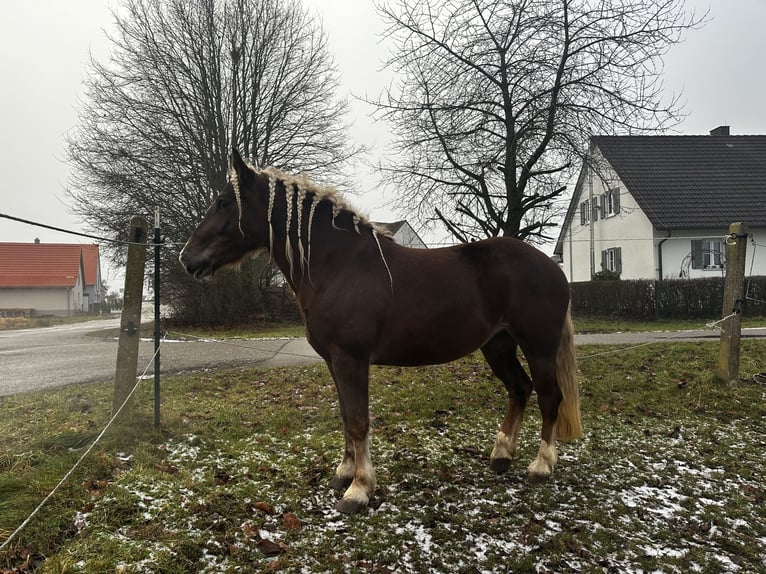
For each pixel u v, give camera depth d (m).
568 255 26.80
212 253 3.36
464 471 3.61
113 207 16.08
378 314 3.06
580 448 4.07
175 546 2.49
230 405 5.29
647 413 4.97
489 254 3.38
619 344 8.88
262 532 2.69
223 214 3.34
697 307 15.56
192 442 4.02
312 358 8.89
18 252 42.03
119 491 3.03
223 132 16.66
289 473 3.48
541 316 3.31
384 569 2.38
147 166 15.59
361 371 3.07
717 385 5.79
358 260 3.14
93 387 6.40
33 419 4.76
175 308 16.73
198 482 3.26
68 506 2.83
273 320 17.11
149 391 5.93
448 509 3.01
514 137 7.14
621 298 16.20
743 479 3.45
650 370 6.62
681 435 4.34
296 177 3.38
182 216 16.03
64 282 40.38
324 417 4.86
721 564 2.46
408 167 8.56
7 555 2.36
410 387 6.07
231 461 3.66
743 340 8.68
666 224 18.72
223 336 13.65
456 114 7.69
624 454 3.92
